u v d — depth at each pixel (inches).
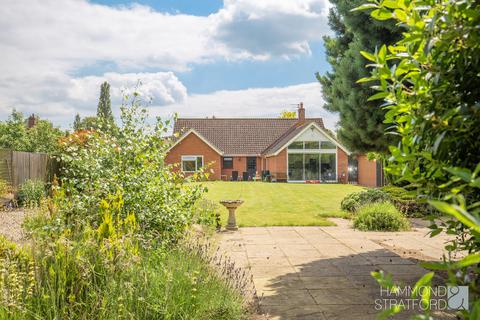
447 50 75.5
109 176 265.7
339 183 1321.4
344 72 332.8
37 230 191.6
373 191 569.9
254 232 430.0
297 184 1178.6
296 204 683.4
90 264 161.0
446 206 41.1
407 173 78.0
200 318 161.5
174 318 155.3
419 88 79.4
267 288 231.0
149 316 155.4
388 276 57.7
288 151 1354.6
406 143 80.4
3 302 136.2
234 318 172.1
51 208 233.0
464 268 62.4
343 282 242.1
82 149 277.1
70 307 144.9
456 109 71.1
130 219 208.4
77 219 206.7
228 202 443.2
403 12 76.2
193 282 166.9
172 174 294.5
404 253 322.3
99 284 161.6
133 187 261.9
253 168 1545.3
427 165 77.2
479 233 57.4
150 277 169.0
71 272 159.6
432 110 76.9
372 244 362.6
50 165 596.4
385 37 304.8
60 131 1411.2
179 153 1437.0
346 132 350.0
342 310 194.7
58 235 188.1
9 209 470.0
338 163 1358.3
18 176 576.7
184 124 1616.6
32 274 150.0
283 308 198.2
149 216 255.9
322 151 1359.5
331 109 406.6
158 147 294.7
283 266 282.8
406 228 443.5
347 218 535.2
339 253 325.4
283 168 1350.9
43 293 141.6
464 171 52.4
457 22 71.7
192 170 1439.5
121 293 151.3
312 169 1363.2
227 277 204.8
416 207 523.5
